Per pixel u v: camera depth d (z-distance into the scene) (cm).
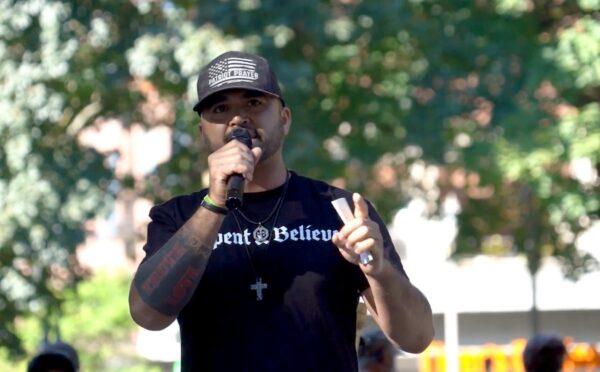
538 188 2631
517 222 3206
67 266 2423
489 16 2700
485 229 3170
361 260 594
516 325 4534
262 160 630
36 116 2430
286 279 614
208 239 596
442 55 2692
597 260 3009
